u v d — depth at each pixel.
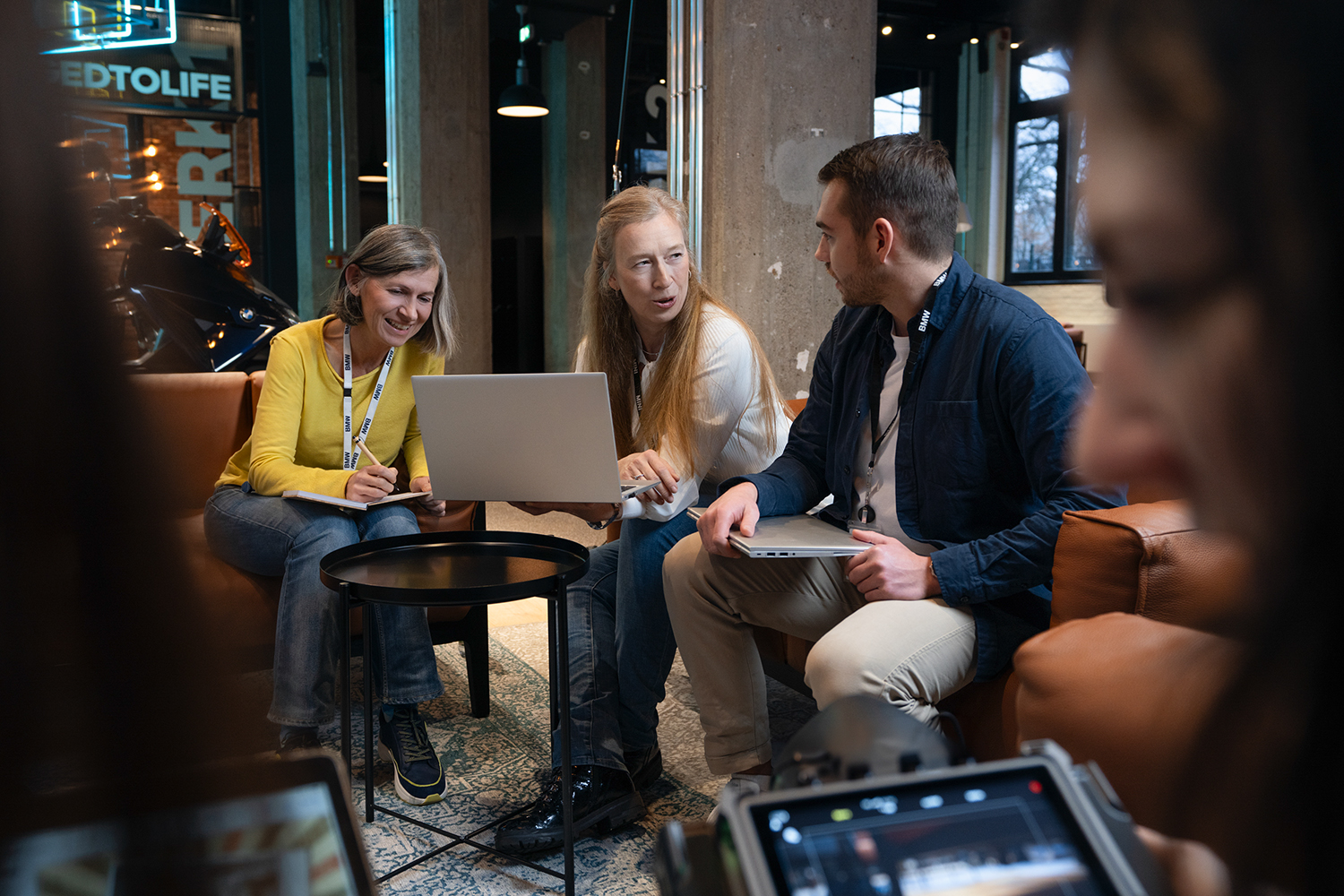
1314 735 0.17
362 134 9.20
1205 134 0.16
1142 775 0.56
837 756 0.37
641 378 2.11
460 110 6.89
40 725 0.11
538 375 1.70
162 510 0.12
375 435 2.27
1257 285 0.16
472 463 1.80
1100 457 0.18
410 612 1.97
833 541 1.59
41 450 0.11
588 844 1.79
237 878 0.13
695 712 2.41
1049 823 0.35
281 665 1.97
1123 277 0.17
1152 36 0.16
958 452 1.58
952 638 1.45
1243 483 0.17
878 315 1.76
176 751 0.12
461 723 2.35
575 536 4.12
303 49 7.99
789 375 3.78
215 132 7.74
